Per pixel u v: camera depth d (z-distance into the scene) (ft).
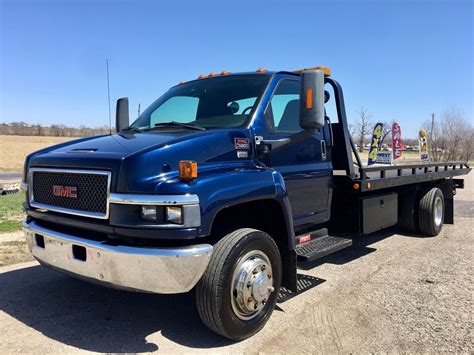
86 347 11.61
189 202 10.50
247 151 13.12
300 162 15.46
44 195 12.76
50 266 12.59
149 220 10.38
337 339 12.11
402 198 25.77
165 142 11.53
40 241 12.85
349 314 13.83
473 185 60.95
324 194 16.78
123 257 10.48
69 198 11.80
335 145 18.44
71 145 13.65
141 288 10.56
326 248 15.23
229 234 11.86
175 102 16.17
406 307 14.42
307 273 18.19
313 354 11.30
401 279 17.42
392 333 12.49
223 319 11.30
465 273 18.24
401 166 21.40
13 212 32.63
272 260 12.67
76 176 11.60
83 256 11.39
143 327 12.84
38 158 13.15
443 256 21.11
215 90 15.49
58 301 14.80
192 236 10.57
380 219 20.61
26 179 13.84
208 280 11.19
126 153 11.03
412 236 25.98
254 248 12.07
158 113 16.20
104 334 12.37
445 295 15.56
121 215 10.55
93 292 15.67
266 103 14.33
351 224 19.13
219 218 12.57
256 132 13.61
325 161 16.88
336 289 16.19
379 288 16.31
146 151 10.93
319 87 12.11
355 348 11.62
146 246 10.66
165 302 14.80
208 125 14.23
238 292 11.54
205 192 10.87
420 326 12.96
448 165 27.76
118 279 10.71
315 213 16.30
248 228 12.38
